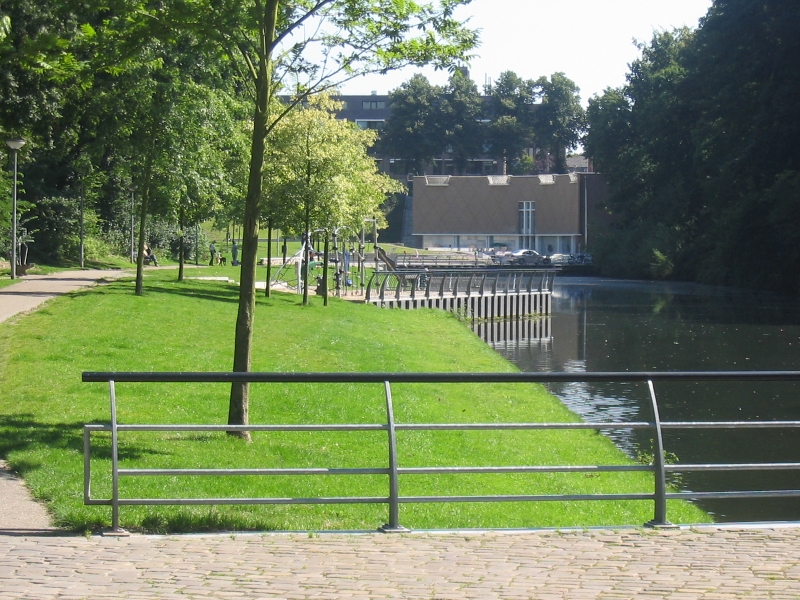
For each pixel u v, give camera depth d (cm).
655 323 4303
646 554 677
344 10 1223
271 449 1200
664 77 8544
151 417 1318
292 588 592
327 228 3344
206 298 3030
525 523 1023
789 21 5619
